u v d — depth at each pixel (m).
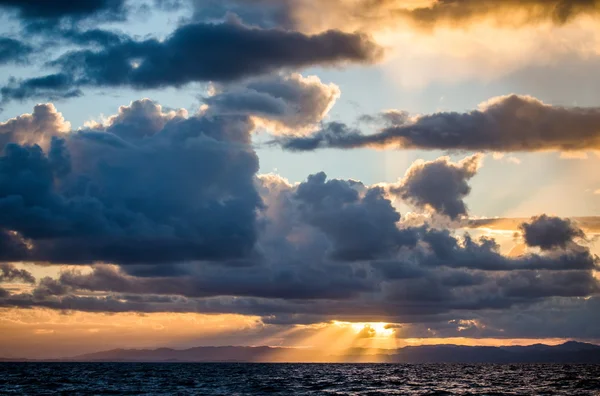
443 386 170.12
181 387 165.50
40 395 137.88
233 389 157.12
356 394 140.50
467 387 165.62
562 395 136.88
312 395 138.12
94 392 147.25
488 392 146.62
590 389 157.88
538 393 143.00
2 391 148.62
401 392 146.88
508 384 179.75
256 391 150.12
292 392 147.25
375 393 143.62
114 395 138.62
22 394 140.25
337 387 165.38
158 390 153.75
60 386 167.38
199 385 174.75
